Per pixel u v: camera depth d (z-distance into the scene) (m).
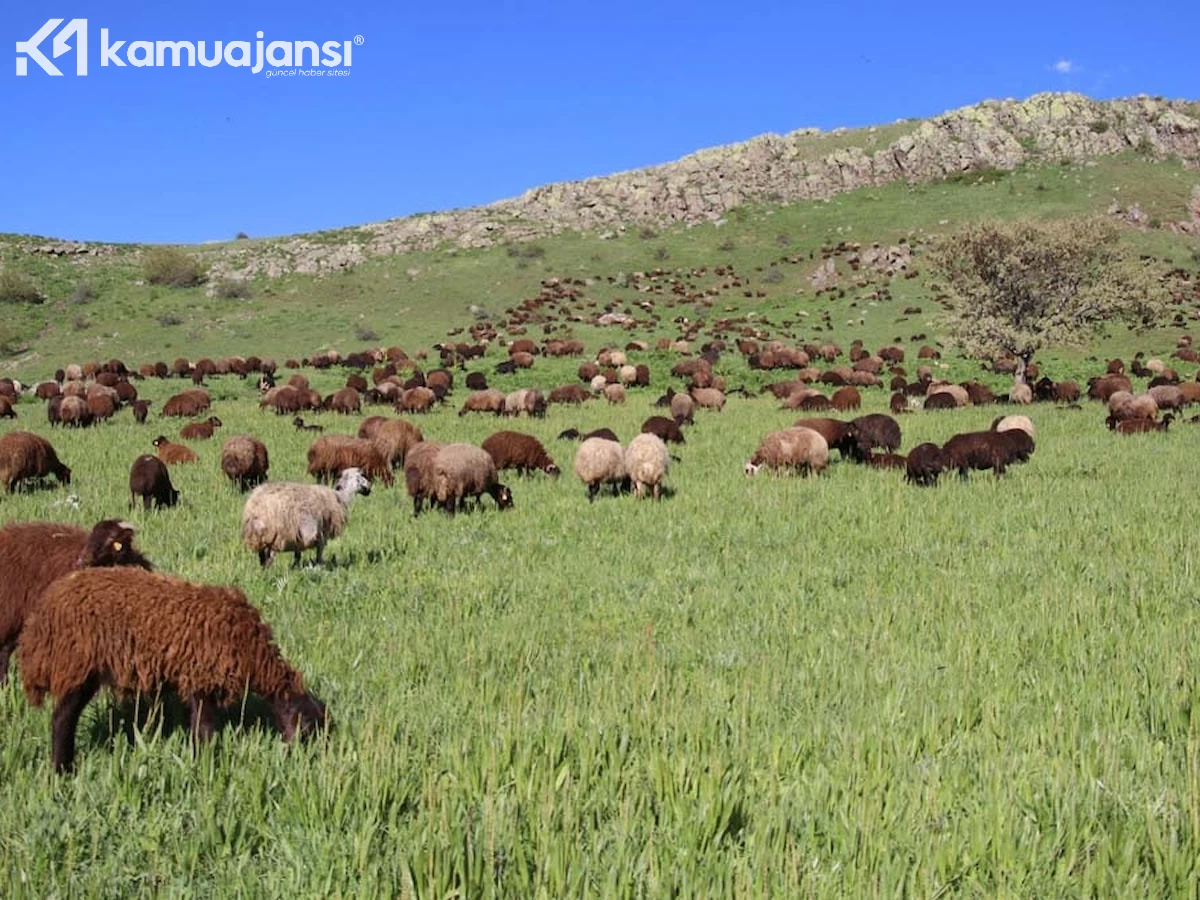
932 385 39.47
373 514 15.73
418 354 55.97
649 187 106.50
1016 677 7.59
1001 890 4.23
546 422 31.12
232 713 6.50
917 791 5.13
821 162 106.81
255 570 11.23
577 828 4.81
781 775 5.65
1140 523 14.44
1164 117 101.25
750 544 13.47
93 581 5.75
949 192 95.88
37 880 4.39
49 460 18.31
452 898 4.23
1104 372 49.31
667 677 7.31
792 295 74.75
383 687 7.28
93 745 6.02
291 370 53.44
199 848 4.71
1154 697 6.84
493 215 105.12
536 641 8.55
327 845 4.59
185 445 24.41
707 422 31.81
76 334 69.44
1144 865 4.66
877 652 8.26
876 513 15.55
